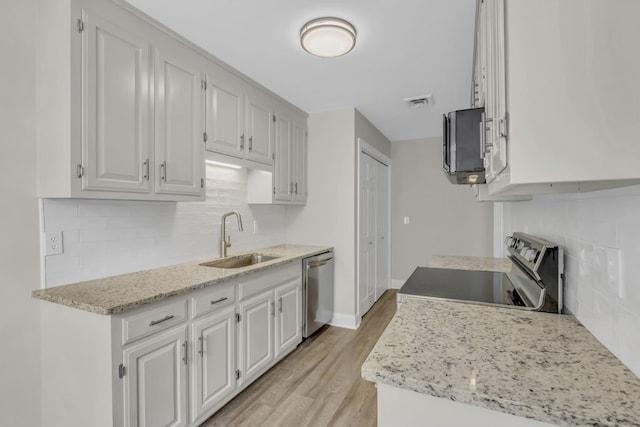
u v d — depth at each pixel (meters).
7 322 1.46
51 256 1.61
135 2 1.63
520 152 0.63
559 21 0.61
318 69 2.41
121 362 1.37
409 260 4.74
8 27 1.45
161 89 1.84
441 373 0.76
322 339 3.00
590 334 0.99
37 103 1.52
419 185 4.68
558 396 0.66
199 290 1.75
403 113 3.46
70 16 1.42
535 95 0.62
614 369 0.77
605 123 0.59
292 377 2.32
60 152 1.46
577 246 1.10
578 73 0.60
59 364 1.49
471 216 4.41
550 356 0.84
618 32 0.58
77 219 1.71
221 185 2.70
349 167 3.29
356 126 3.34
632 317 0.76
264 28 1.88
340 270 3.34
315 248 3.22
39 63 1.51
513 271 1.80
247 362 2.13
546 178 0.62
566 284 1.20
